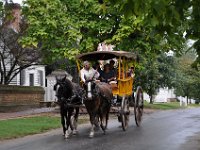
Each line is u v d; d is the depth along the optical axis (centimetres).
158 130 1848
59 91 1616
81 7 2573
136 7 707
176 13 730
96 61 1969
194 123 2177
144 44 2453
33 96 3781
